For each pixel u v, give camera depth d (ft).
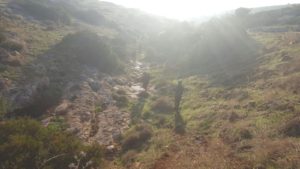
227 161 38.40
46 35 128.77
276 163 33.88
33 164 34.01
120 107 74.69
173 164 41.55
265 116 49.16
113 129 59.52
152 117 66.28
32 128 39.83
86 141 53.31
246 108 56.24
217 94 72.08
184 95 79.00
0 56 83.15
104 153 48.52
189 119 59.72
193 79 94.63
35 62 90.02
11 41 96.43
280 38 116.47
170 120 61.98
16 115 59.47
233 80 80.84
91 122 62.95
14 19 142.82
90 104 72.08
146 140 52.54
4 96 64.23
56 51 106.11
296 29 150.10
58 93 73.72
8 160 33.06
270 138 41.27
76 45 112.68
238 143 42.98
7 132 37.63
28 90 69.77
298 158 33.40
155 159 44.45
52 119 60.08
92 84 85.97
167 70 116.78
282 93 57.31
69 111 65.67
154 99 80.53
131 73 114.93
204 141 47.88
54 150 37.52
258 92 63.52
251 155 37.91
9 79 73.10
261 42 120.06
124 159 46.60
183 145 47.96
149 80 105.91
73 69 94.48
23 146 34.55
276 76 70.95
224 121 53.21
